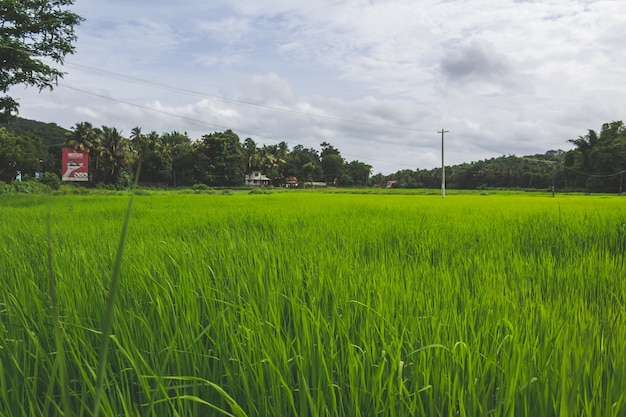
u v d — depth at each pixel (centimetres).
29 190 4019
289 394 172
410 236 670
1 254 462
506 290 347
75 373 218
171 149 9862
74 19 2166
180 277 321
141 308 278
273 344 216
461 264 470
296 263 390
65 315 266
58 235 611
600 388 179
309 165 12494
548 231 772
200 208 1519
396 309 288
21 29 2009
